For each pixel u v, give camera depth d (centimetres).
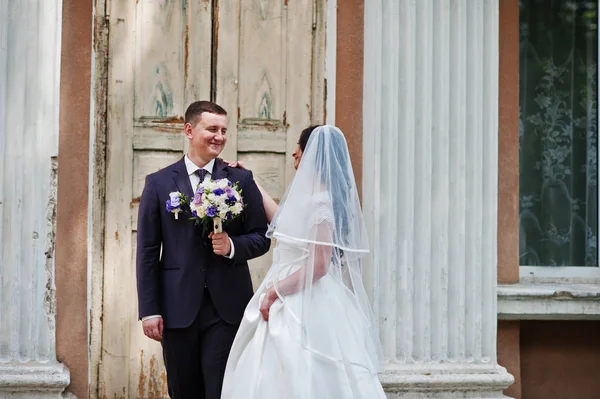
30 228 482
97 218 509
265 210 476
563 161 577
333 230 418
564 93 577
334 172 424
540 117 575
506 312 534
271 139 533
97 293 507
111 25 515
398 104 520
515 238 552
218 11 529
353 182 432
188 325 430
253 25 534
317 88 537
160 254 468
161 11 523
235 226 444
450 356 522
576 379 557
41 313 483
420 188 520
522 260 572
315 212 416
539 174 575
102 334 508
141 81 519
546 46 576
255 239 438
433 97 524
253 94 533
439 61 525
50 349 483
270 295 420
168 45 523
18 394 475
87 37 501
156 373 513
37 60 485
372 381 414
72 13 500
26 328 481
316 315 410
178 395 443
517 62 554
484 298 527
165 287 436
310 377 400
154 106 520
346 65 531
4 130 480
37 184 483
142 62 520
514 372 542
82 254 496
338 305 417
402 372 511
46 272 484
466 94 529
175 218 434
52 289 485
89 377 502
